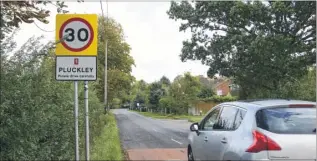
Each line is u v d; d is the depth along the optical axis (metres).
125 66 56.66
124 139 22.72
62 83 7.91
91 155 10.95
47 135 6.67
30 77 5.57
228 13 27.66
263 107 6.83
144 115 71.50
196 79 69.06
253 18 26.64
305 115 6.70
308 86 24.97
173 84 69.62
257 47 25.12
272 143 6.28
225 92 84.94
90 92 13.27
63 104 7.64
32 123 5.56
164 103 72.12
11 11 5.36
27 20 5.52
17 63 5.46
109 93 52.00
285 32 27.09
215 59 29.33
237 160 6.57
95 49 7.20
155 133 27.55
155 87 93.38
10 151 5.41
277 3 25.06
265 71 26.75
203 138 8.59
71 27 7.20
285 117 6.63
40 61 5.88
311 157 6.28
